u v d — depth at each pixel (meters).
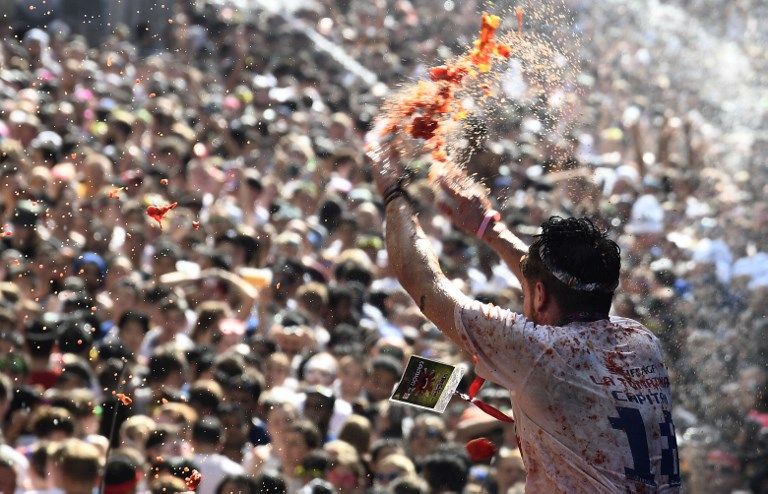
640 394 5.07
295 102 24.20
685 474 12.95
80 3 28.91
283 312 14.01
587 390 5.02
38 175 15.89
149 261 15.01
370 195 19.19
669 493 5.09
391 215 5.52
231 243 15.07
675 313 16.25
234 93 24.12
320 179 20.02
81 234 15.00
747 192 23.42
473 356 5.24
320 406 11.46
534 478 5.16
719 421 13.98
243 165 19.84
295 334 13.02
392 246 5.46
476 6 31.19
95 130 20.17
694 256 18.00
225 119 22.47
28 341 11.63
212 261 14.52
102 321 12.87
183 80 24.61
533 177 19.34
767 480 12.86
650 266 17.52
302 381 12.57
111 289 13.11
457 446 10.86
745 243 19.73
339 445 10.61
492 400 11.69
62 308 12.98
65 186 16.06
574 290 5.17
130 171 17.70
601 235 5.27
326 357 12.34
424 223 17.61
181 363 11.14
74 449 9.34
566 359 5.05
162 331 12.58
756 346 15.49
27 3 28.14
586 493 5.00
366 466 10.84
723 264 17.61
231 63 26.59
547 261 5.20
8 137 18.25
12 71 22.72
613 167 23.08
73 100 21.53
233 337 12.70
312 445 10.61
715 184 22.97
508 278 16.28
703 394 14.52
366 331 14.07
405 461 10.70
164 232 15.33
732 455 13.22
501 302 14.48
